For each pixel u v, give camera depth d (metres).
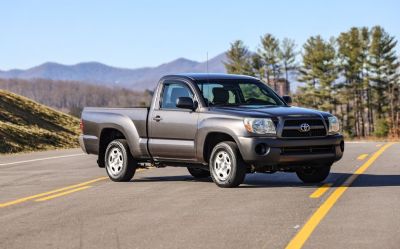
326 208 9.18
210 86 12.66
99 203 10.56
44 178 15.29
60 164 19.61
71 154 24.88
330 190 11.10
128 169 13.69
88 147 14.55
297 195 10.59
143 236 7.72
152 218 8.91
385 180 12.41
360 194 10.48
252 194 10.88
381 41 132.62
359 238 7.17
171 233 7.83
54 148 35.47
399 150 20.88
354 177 13.09
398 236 7.20
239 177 11.65
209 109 12.18
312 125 11.66
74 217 9.25
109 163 14.01
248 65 145.38
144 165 13.93
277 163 11.41
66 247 7.26
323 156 11.70
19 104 44.75
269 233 7.61
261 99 12.82
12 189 13.16
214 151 11.95
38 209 10.17
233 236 7.52
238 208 9.47
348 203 9.59
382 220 8.17
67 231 8.20
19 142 33.78
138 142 13.31
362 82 134.88
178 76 13.02
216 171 11.96
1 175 16.52
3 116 40.72
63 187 13.14
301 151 11.55
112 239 7.61
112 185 13.16
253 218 8.62
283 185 12.09
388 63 133.12
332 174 13.86
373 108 136.62
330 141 11.78
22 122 41.19
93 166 18.39
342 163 16.47
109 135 14.48
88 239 7.66
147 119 13.19
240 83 12.95
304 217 8.56
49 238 7.79
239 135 11.48
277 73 146.12
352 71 133.88
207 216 8.90
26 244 7.48
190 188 12.03
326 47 134.25
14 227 8.62
